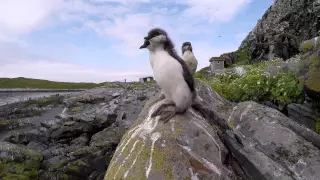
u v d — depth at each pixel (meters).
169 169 0.65
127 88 3.87
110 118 2.66
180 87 0.71
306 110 0.96
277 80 1.10
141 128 0.77
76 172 2.18
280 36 3.82
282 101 1.02
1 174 1.91
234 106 0.97
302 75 0.98
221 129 0.84
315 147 0.75
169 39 0.73
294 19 4.24
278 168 0.69
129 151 0.72
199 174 0.66
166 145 0.69
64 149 2.41
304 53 1.06
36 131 2.66
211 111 0.87
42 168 2.14
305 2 4.07
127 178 0.66
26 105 3.90
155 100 0.94
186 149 0.69
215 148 0.73
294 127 0.82
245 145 0.76
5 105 4.05
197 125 0.76
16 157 2.03
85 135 2.61
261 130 0.81
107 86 4.23
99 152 2.32
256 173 0.71
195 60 1.27
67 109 3.09
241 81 1.21
